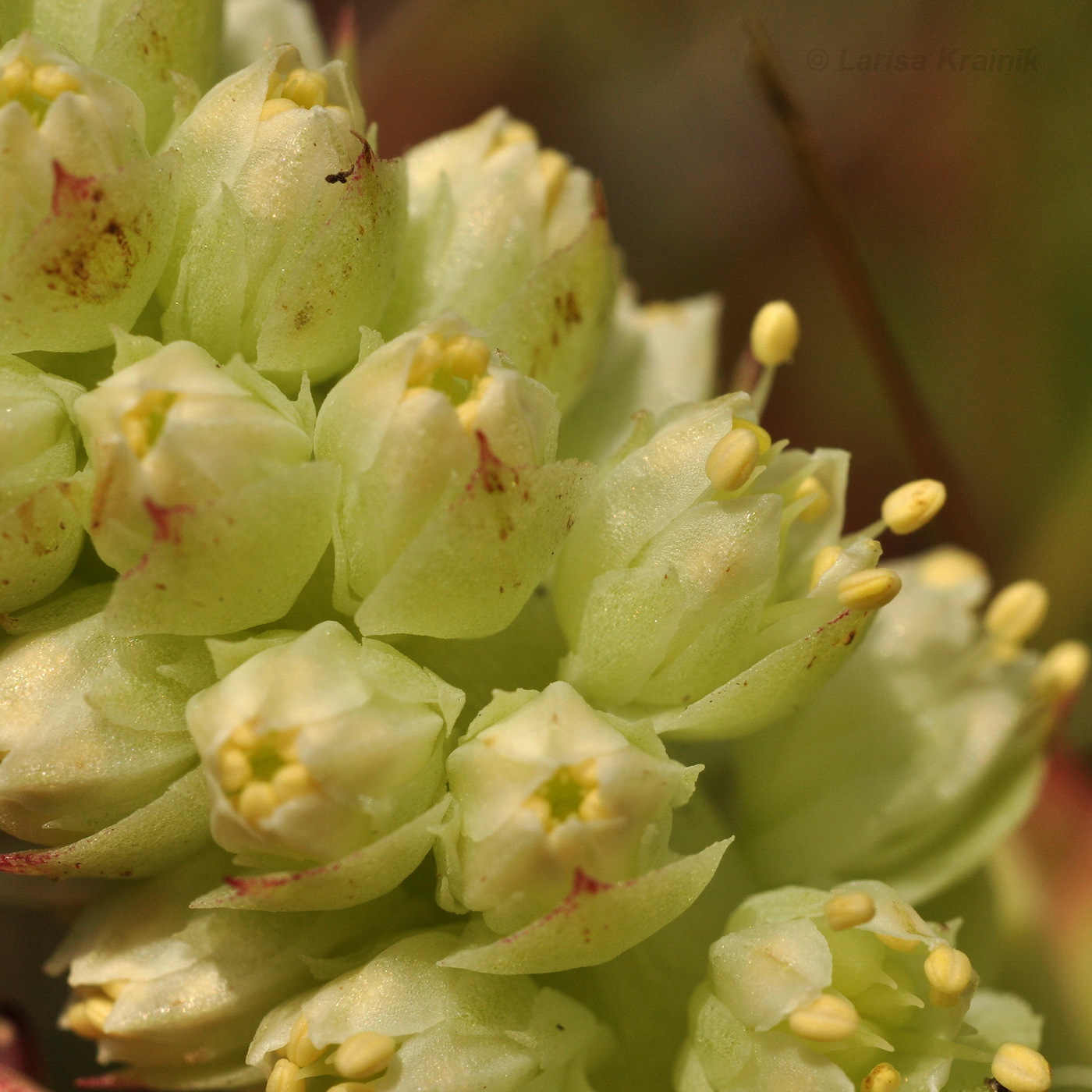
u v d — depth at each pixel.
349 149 0.07
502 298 0.08
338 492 0.07
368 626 0.07
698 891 0.07
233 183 0.07
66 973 0.09
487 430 0.07
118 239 0.07
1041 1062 0.07
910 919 0.07
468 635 0.07
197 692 0.07
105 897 0.08
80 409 0.07
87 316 0.07
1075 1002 0.08
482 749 0.07
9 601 0.07
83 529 0.07
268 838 0.07
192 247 0.07
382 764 0.07
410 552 0.07
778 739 0.08
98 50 0.08
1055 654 0.08
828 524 0.08
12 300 0.07
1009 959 0.08
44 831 0.07
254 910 0.07
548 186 0.08
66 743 0.07
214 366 0.07
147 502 0.07
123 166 0.07
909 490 0.08
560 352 0.08
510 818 0.07
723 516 0.07
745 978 0.07
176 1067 0.08
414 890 0.07
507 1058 0.07
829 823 0.08
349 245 0.07
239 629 0.07
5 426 0.07
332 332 0.07
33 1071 0.08
